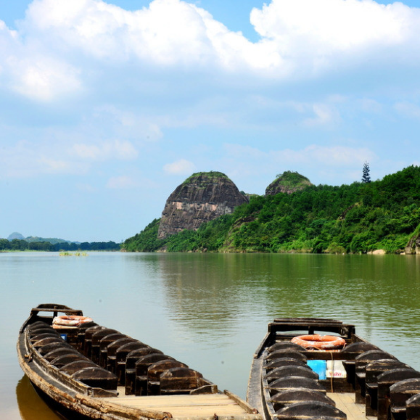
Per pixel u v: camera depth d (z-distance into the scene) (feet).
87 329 59.67
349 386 44.93
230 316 94.79
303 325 61.41
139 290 146.00
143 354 45.47
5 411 44.42
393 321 88.17
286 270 232.12
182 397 34.73
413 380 33.78
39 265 349.20
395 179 558.97
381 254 465.47
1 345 70.64
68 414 37.09
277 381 34.73
